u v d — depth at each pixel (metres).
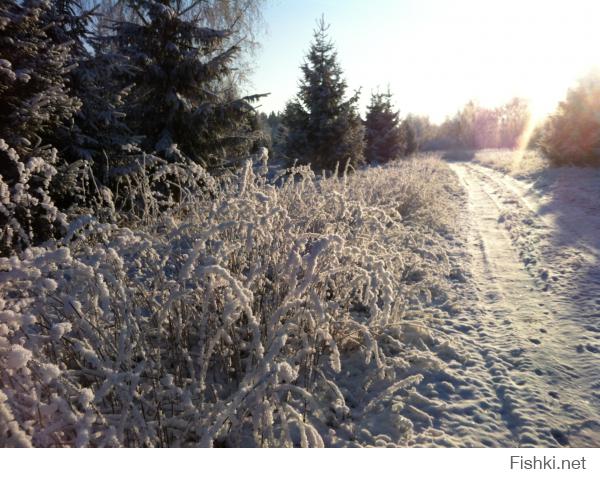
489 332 3.75
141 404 2.08
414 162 16.88
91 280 2.10
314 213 3.26
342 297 3.20
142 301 2.62
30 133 4.88
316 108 17.11
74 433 1.82
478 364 3.17
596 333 3.59
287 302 2.31
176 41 9.80
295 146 17.36
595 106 16.02
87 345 2.03
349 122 17.81
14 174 4.64
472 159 36.44
